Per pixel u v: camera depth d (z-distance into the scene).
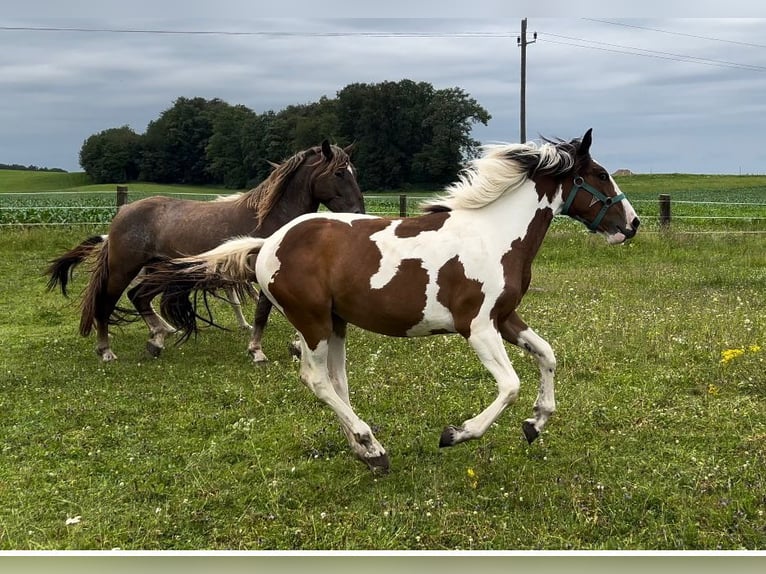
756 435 4.71
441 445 4.32
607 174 4.78
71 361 7.48
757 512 3.75
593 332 7.41
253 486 4.40
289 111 51.03
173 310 6.09
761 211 23.33
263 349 7.68
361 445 4.52
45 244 14.76
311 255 4.49
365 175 51.03
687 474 4.23
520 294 4.46
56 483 4.49
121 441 5.18
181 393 6.23
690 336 7.09
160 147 66.31
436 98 50.22
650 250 14.26
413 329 4.46
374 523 3.87
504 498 4.06
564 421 5.15
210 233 7.26
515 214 4.50
